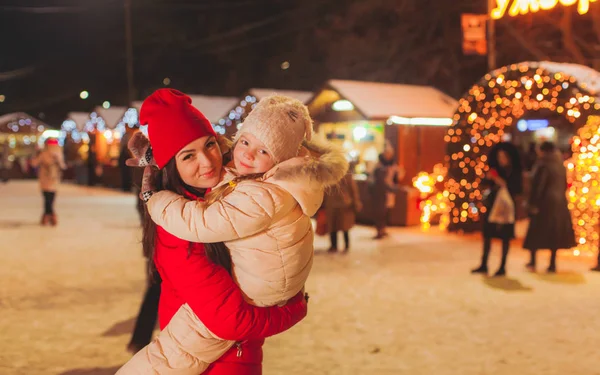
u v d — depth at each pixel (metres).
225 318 2.10
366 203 14.59
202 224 2.05
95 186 29.05
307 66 28.30
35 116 40.53
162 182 2.29
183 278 2.11
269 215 2.06
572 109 11.00
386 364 4.96
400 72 24.03
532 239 8.73
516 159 8.37
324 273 8.69
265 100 2.22
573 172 10.98
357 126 15.85
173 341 2.20
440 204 14.00
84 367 4.91
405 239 12.16
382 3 24.41
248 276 2.13
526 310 6.64
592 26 19.08
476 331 5.87
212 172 2.22
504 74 11.88
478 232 12.94
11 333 5.84
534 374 4.73
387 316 6.41
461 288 7.73
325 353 5.24
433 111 14.67
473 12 22.02
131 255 10.23
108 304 6.95
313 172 2.10
